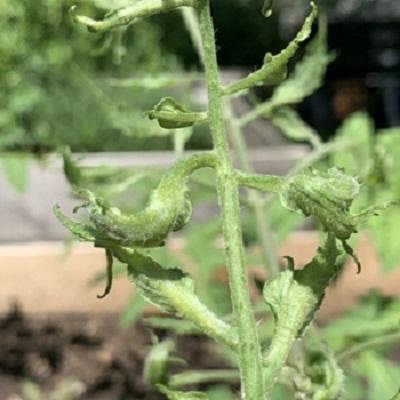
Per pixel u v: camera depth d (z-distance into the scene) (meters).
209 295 0.64
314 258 0.28
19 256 1.04
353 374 0.60
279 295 0.28
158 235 0.26
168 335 0.91
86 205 0.26
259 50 2.48
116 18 0.27
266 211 0.59
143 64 1.51
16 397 0.94
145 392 0.94
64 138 1.31
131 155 1.21
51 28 1.38
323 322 0.91
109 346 0.98
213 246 0.65
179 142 0.51
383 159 0.55
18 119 1.32
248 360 0.27
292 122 0.56
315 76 0.53
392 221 0.59
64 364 0.97
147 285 0.28
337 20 2.18
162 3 0.27
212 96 0.27
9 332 1.01
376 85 2.05
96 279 0.74
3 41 1.37
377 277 0.92
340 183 0.26
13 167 0.69
